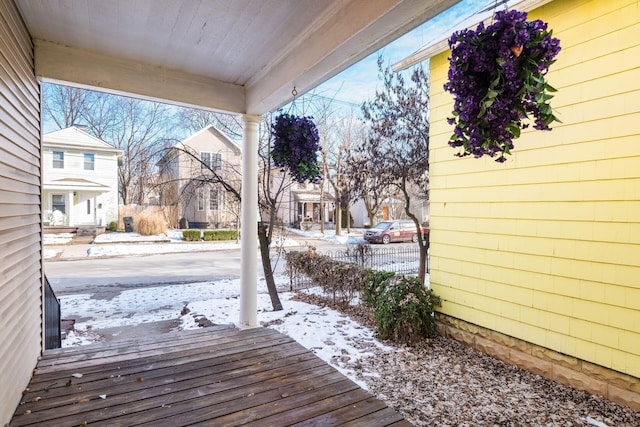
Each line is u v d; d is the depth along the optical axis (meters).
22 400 1.92
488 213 3.38
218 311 4.98
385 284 4.04
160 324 4.61
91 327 4.45
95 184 16.39
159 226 15.55
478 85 1.64
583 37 2.68
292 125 2.91
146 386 2.11
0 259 1.63
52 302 3.27
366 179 6.74
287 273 6.68
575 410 2.45
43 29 2.34
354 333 3.98
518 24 1.52
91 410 1.83
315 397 2.02
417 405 2.50
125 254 11.34
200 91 3.19
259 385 2.15
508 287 3.21
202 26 2.31
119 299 5.97
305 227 18.70
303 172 2.96
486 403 2.54
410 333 3.65
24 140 2.17
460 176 3.66
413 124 6.04
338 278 4.94
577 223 2.72
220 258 10.82
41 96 2.67
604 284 2.57
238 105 3.41
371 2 1.83
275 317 4.58
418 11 1.73
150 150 6.38
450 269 3.78
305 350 2.73
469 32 1.62
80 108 17.81
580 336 2.71
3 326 1.66
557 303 2.85
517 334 3.13
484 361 3.26
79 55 2.65
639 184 2.39
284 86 2.75
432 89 3.97
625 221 2.46
